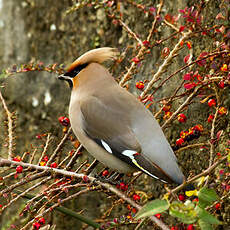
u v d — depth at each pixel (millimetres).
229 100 7582
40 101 11805
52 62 11875
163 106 7371
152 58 9266
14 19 12906
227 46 6867
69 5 11406
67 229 10297
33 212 6516
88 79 7512
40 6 12141
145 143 6715
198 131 7168
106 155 7082
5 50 13055
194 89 7066
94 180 6824
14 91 12094
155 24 7707
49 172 6711
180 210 4836
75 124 7324
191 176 6602
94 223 6801
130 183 7371
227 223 7402
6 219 10242
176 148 7344
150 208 4930
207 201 5094
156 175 6516
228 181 6449
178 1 8680
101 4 7973
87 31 10922
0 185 6539
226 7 7121
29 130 11758
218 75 6965
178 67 8594
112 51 7793
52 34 11867
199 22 6961
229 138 7555
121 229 8750
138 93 9383
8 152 6992
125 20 9859
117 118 6996
